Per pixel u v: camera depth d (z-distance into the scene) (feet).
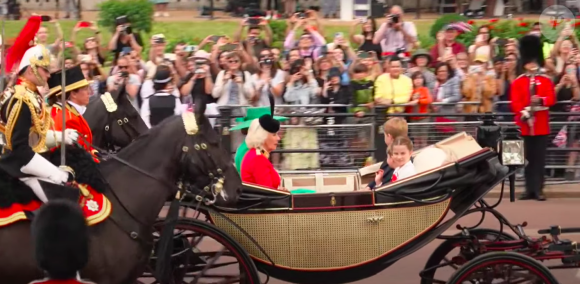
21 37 22.34
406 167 27.20
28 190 21.11
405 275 32.94
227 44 45.34
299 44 51.26
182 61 45.73
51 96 24.75
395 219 24.99
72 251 14.89
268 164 27.45
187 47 47.29
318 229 24.81
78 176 21.40
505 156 25.44
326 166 43.39
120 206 22.08
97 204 21.56
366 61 46.44
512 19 74.79
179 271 25.44
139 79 43.68
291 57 47.50
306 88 44.88
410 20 81.76
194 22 79.56
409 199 24.94
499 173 25.63
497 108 46.52
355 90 44.70
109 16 66.85
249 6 85.35
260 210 24.70
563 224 39.58
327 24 77.00
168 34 72.64
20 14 62.80
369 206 24.85
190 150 22.41
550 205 43.62
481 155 25.38
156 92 40.91
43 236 14.92
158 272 23.25
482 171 25.49
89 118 30.55
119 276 21.91
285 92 45.03
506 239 27.61
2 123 21.21
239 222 24.76
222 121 40.91
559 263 33.78
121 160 22.62
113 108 30.55
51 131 21.71
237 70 43.96
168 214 23.02
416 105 44.45
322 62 46.01
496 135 25.85
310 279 25.25
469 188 25.90
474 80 45.93
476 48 52.39
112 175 22.40
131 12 67.56
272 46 55.21
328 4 84.69
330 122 43.65
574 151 46.03
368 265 25.09
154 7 80.79
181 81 44.32
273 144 27.81
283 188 28.07
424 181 25.05
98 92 43.62
